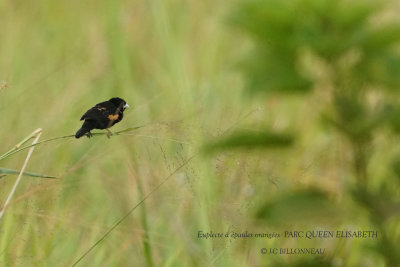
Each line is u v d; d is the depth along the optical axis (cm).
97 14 2361
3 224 1172
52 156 1392
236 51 2008
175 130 1095
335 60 547
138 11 2339
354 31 552
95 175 1362
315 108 563
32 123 1623
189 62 2044
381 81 536
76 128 1584
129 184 1291
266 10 563
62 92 1853
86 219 1289
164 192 1206
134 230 1184
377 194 547
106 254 1227
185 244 1177
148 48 2194
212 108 1416
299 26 560
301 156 950
